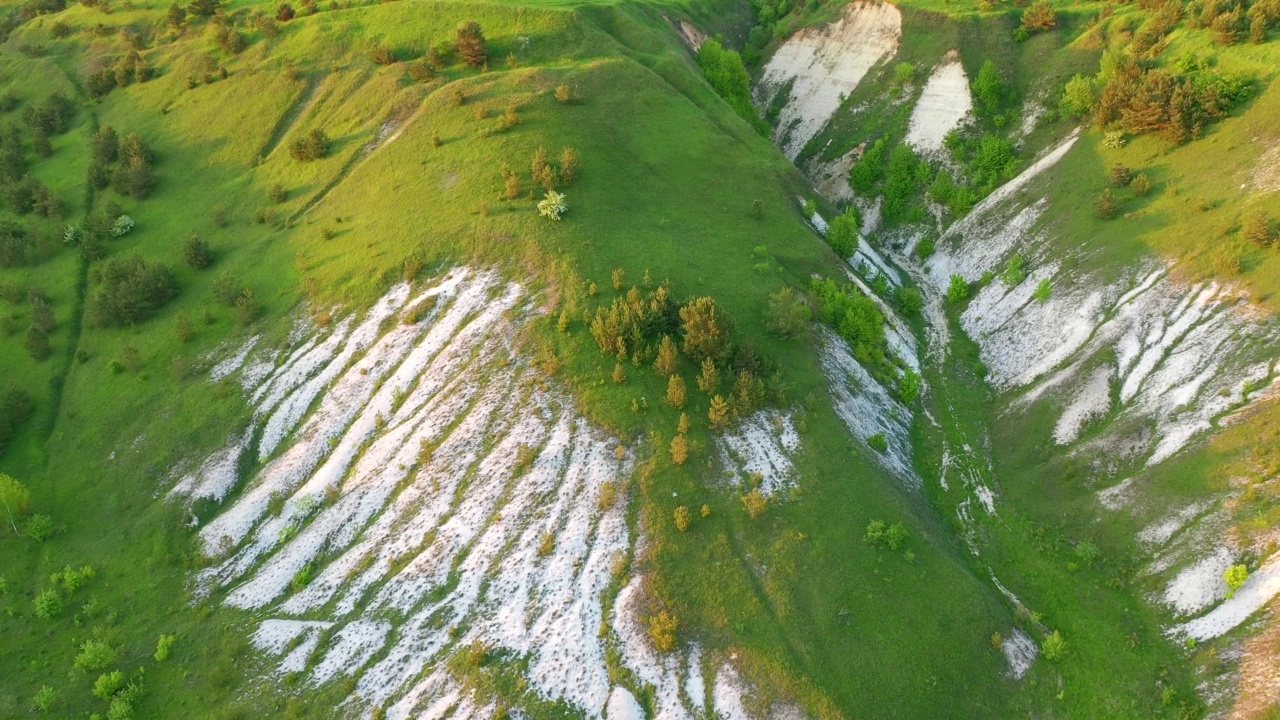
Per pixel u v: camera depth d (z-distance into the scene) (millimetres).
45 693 41250
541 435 47562
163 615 45500
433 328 56125
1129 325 54938
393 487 47844
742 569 40969
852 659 37875
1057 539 47094
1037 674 39594
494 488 45781
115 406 59750
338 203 72375
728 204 69312
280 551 47156
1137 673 39219
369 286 60844
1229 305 51375
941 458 54000
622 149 71188
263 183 78812
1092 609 42719
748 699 36750
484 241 61031
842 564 41562
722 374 49812
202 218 77375
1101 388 53125
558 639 39094
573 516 43812
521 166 67438
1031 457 52844
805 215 72875
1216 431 45562
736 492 44531
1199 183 60062
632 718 36562
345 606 43000
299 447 52312
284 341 59812
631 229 62625
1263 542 39875
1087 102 71438
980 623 40406
